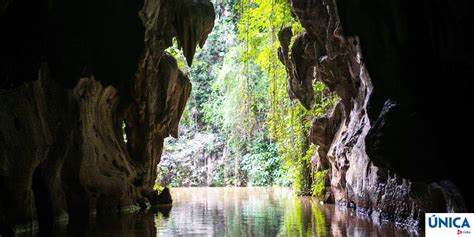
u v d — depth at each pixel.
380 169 10.78
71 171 12.09
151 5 13.41
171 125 17.47
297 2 13.31
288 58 15.79
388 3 7.00
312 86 15.77
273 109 19.22
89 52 8.33
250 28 19.09
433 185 8.01
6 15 7.86
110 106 14.84
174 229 10.18
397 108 7.19
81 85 12.27
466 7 6.30
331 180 15.97
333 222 10.70
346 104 13.88
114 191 13.92
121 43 8.45
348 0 7.38
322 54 13.81
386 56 7.29
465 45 6.45
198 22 15.02
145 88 15.35
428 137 7.00
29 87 9.73
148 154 16.38
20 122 9.45
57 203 11.13
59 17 8.00
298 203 16.09
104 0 8.12
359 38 7.57
